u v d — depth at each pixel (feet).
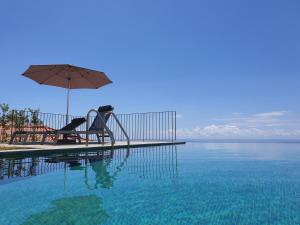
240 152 24.11
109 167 13.51
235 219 5.53
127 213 5.88
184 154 21.07
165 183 9.45
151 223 5.25
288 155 21.12
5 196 7.36
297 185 9.07
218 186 8.98
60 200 6.98
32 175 10.76
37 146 19.42
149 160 16.63
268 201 6.99
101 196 7.49
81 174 11.24
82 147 18.06
